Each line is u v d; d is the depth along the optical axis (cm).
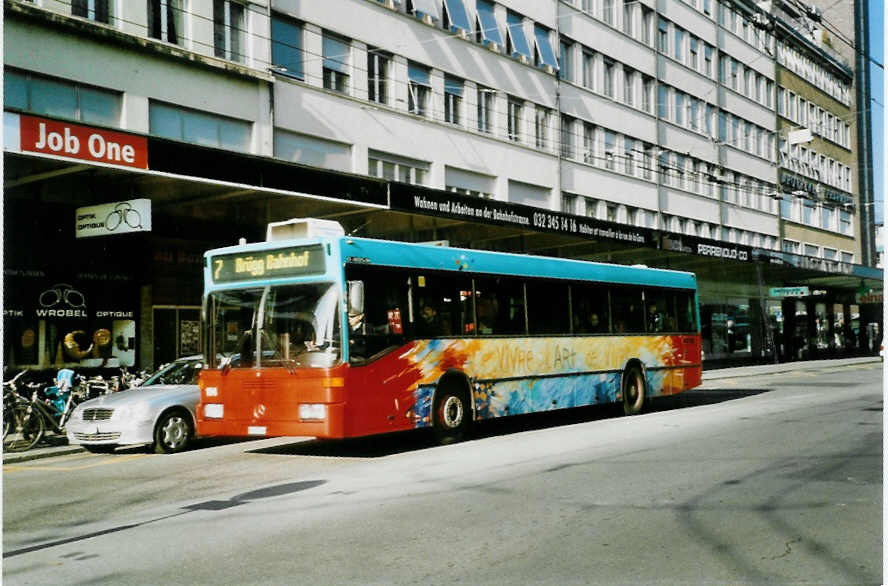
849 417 1516
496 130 3084
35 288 1764
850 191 6272
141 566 623
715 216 4538
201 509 832
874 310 5912
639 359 1758
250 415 1198
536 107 3306
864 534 677
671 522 722
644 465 1023
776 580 557
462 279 1367
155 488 970
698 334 1961
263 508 825
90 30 1778
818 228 5747
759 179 5053
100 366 1881
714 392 2366
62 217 1795
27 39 1675
